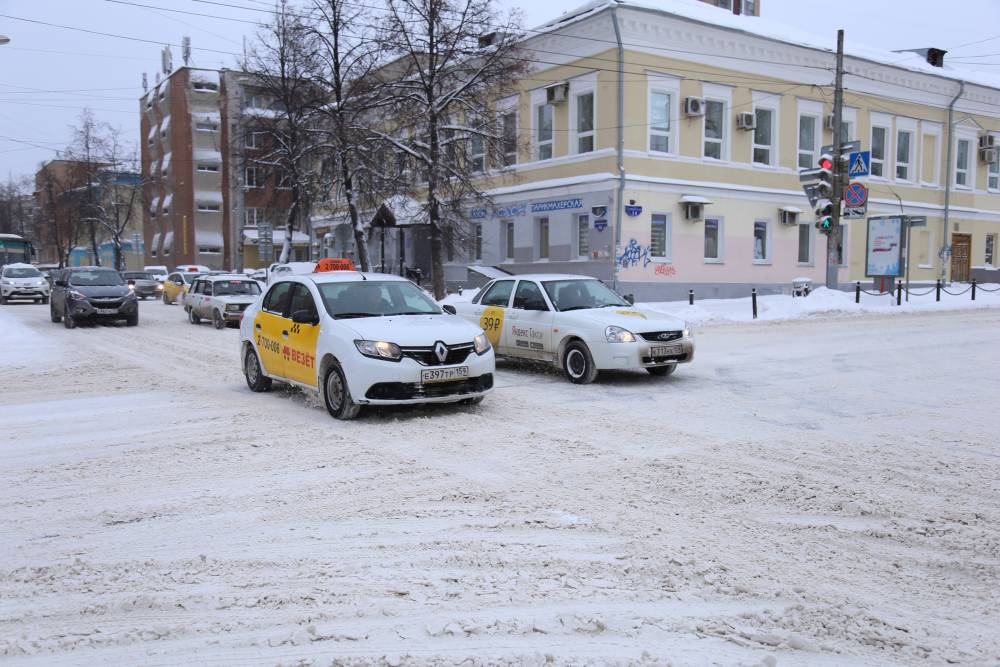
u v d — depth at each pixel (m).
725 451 7.00
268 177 38.28
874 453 6.87
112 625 3.76
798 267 31.33
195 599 4.02
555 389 10.44
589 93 27.28
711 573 4.30
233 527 5.13
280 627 3.70
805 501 5.56
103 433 8.03
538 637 3.59
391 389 8.24
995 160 38.78
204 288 22.59
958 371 11.73
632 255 26.42
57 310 23.05
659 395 9.91
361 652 3.46
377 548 4.72
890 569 4.38
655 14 26.19
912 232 36.41
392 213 31.33
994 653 3.46
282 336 9.73
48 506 5.62
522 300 12.02
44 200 74.38
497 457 6.86
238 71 40.41
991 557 4.54
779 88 30.16
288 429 8.08
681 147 27.53
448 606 3.91
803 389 10.27
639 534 4.93
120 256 58.22
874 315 23.88
